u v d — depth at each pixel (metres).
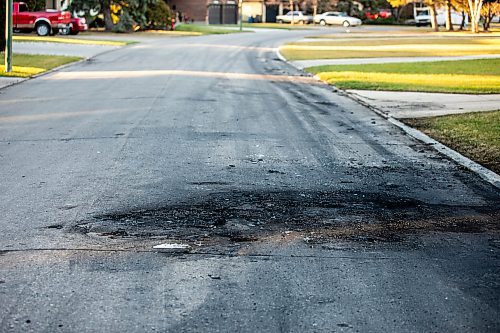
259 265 6.21
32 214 7.64
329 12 85.19
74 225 7.27
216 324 4.98
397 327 5.01
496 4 64.25
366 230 7.39
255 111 16.11
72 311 5.17
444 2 68.56
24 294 5.46
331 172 10.20
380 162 11.02
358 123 14.90
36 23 48.03
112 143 11.84
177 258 6.34
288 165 10.55
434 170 10.55
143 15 60.47
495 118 15.27
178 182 9.25
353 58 33.88
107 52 35.09
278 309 5.27
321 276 5.98
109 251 6.48
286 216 7.82
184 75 24.00
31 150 11.20
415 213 8.13
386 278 5.98
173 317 5.09
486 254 6.70
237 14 92.69
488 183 9.77
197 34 59.09
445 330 4.98
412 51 38.84
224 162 10.59
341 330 4.93
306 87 21.70
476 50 39.16
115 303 5.32
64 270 5.98
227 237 6.99
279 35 59.91
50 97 17.86
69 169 9.88
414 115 15.91
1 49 31.08
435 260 6.49
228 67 28.28
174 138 12.41
